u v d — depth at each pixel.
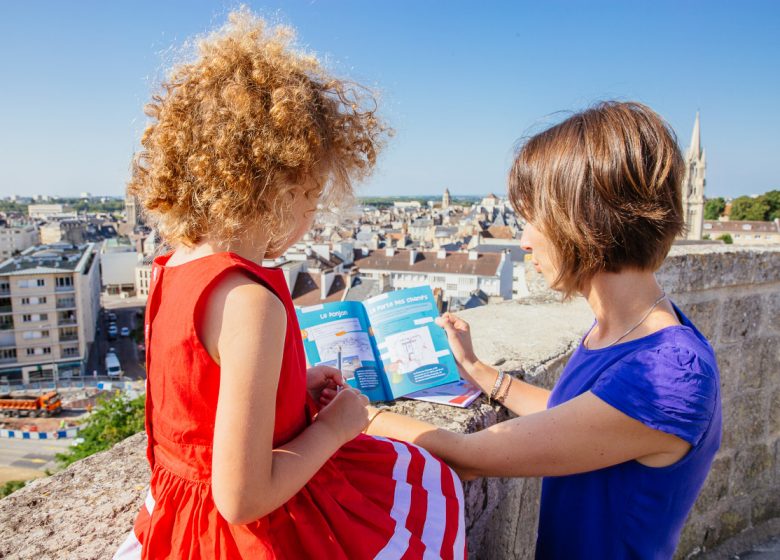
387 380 1.76
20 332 55.31
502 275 62.25
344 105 1.06
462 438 1.25
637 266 1.16
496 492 1.76
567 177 1.12
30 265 57.00
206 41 0.99
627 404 1.04
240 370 0.77
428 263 64.75
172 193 0.89
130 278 96.75
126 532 1.31
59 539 1.28
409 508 1.04
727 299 3.27
